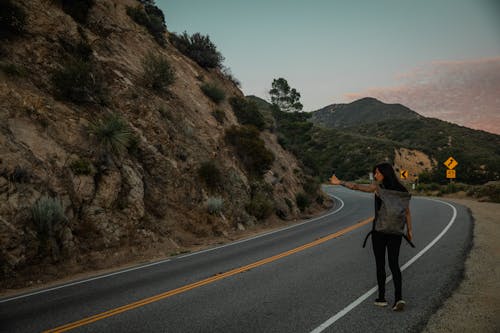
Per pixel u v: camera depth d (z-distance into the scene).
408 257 6.97
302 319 4.02
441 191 28.98
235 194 15.87
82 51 14.10
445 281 5.24
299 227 14.14
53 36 13.47
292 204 20.33
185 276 6.55
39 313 4.74
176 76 20.12
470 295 4.57
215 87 22.05
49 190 8.47
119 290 5.78
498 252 7.09
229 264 7.45
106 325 4.11
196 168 14.62
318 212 22.25
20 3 13.38
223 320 4.11
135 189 10.95
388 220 4.02
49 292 6.02
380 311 4.14
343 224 13.66
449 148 75.88
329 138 98.62
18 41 12.03
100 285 6.29
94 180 9.79
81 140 10.36
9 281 6.78
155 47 21.44
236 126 20.77
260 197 17.03
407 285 5.13
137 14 21.86
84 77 11.95
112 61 15.97
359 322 3.84
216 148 17.14
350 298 4.68
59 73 11.61
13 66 10.65
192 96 19.91
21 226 7.45
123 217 10.01
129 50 18.44
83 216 9.09
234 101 24.27
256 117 24.31
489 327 3.59
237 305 4.63
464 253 7.10
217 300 4.89
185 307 4.65
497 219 12.33
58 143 9.66
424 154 79.56
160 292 5.48
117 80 14.85
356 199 30.48
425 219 13.07
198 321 4.11
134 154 12.23
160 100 16.20
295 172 26.92
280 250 8.79
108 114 12.62
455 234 9.49
